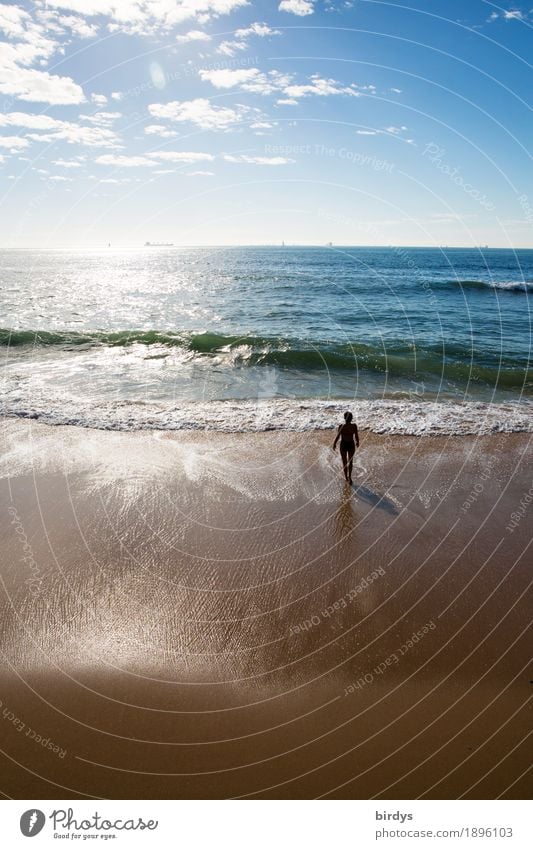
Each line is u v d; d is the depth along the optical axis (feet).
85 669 15.48
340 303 104.78
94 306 99.40
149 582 19.93
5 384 47.42
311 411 41.86
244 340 67.36
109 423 37.81
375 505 26.48
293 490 28.04
